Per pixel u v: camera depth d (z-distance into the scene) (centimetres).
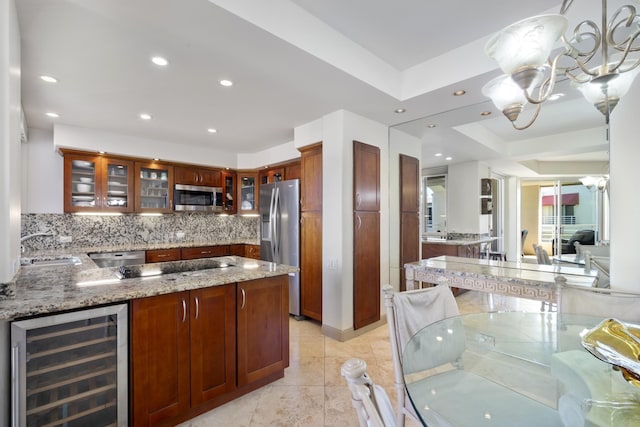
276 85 256
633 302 171
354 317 322
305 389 224
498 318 194
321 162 349
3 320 131
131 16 168
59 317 147
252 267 248
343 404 206
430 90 266
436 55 261
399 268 361
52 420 150
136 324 169
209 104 300
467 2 194
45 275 211
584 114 236
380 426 53
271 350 230
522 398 122
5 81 143
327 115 329
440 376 138
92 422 158
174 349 182
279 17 189
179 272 230
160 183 457
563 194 248
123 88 263
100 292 165
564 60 218
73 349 153
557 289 192
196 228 518
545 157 264
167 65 224
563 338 162
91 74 238
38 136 385
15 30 159
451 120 329
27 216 379
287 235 397
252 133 404
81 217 414
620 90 142
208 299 197
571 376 127
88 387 158
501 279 229
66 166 380
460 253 317
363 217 331
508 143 295
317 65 223
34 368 144
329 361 267
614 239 210
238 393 214
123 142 408
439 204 335
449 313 188
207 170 500
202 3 157
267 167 505
